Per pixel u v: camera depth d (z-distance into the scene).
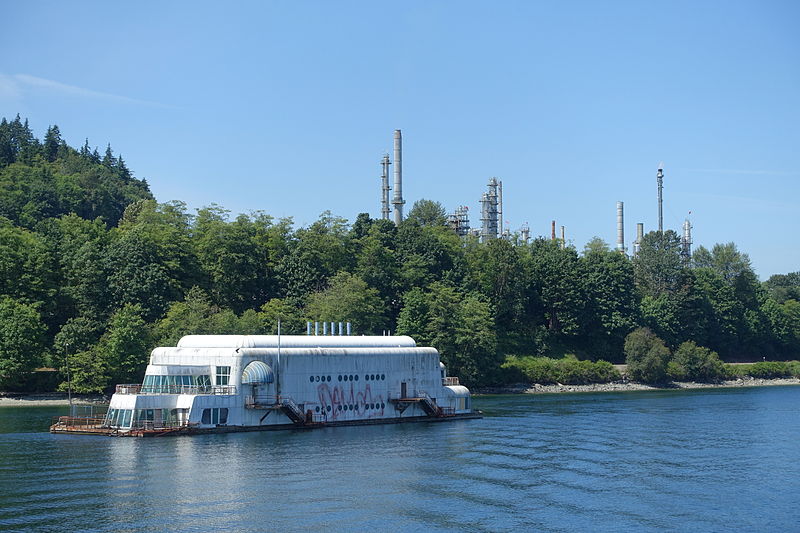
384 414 168.50
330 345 164.12
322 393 159.38
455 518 97.94
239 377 149.62
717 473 123.69
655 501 107.25
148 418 145.38
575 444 146.12
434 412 175.12
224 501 102.31
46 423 161.25
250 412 150.75
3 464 120.06
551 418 183.38
